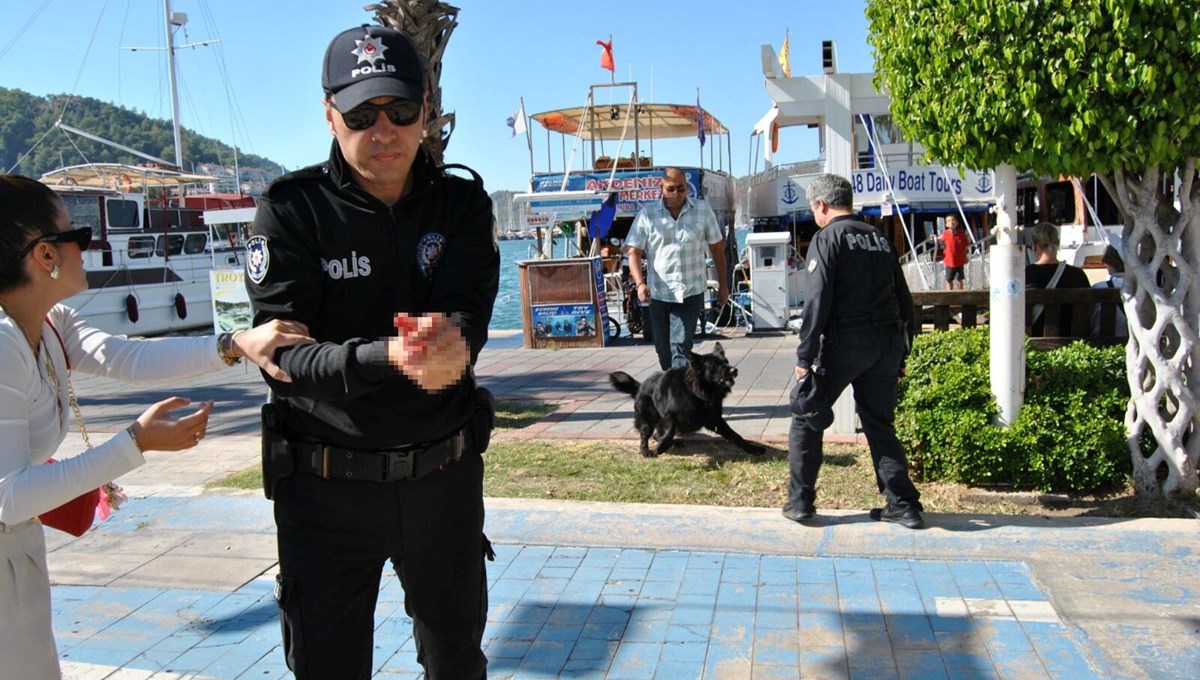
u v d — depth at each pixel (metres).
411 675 3.44
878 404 4.60
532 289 12.71
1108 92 4.07
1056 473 4.96
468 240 2.38
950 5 4.38
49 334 2.20
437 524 2.39
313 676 2.32
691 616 3.81
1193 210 4.59
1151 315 4.84
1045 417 4.98
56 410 2.18
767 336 13.09
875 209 17.70
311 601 2.32
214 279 7.30
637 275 6.83
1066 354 5.34
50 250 2.03
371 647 2.49
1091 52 4.05
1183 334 4.65
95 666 3.58
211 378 11.43
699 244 6.65
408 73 2.18
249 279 2.22
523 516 4.88
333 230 2.23
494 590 4.14
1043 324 5.88
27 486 1.87
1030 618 3.67
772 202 23.17
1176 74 3.95
